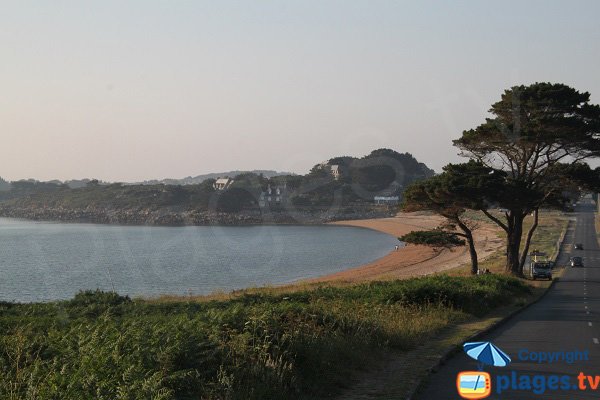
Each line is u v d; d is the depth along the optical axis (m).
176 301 36.22
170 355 10.84
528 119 53.72
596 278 64.06
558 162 55.78
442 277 38.66
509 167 58.28
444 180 54.22
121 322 16.78
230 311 14.87
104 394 9.19
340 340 14.81
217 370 10.96
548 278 60.94
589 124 51.72
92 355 10.51
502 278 44.16
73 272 95.25
